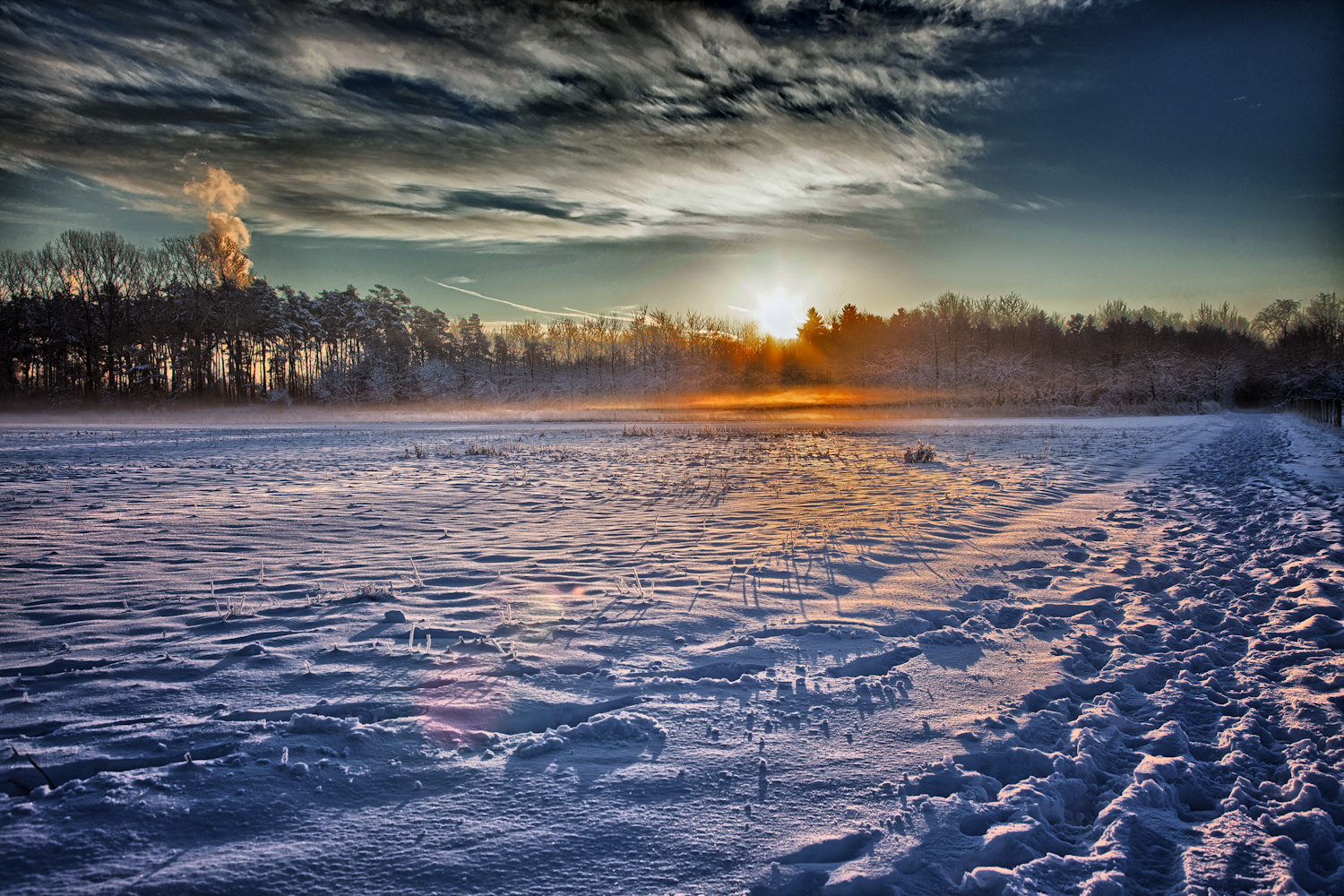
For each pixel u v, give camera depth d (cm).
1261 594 529
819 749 298
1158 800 261
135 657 394
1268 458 1656
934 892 213
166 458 1816
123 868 212
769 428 3400
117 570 608
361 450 2117
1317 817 244
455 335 9656
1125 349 8294
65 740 295
